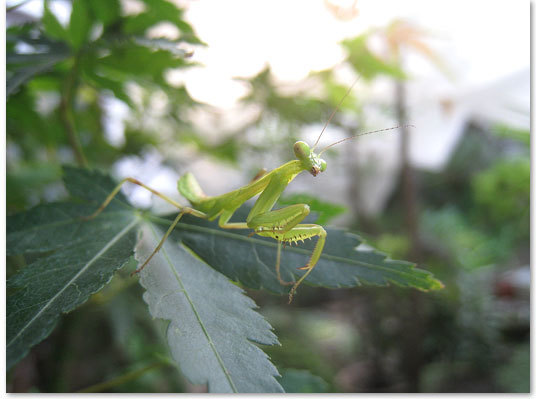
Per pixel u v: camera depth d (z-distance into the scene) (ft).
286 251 0.27
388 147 0.75
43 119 0.34
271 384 0.19
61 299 0.20
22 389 0.38
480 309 0.75
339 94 0.43
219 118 0.47
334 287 0.25
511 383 0.65
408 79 0.43
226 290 0.23
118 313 0.40
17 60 0.26
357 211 0.78
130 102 0.32
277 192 0.29
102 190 0.28
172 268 0.24
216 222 0.28
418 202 1.15
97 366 0.45
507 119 0.65
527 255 1.12
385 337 0.73
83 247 0.24
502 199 1.16
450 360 0.73
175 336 0.20
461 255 0.85
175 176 0.49
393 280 0.25
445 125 0.66
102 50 0.29
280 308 0.66
